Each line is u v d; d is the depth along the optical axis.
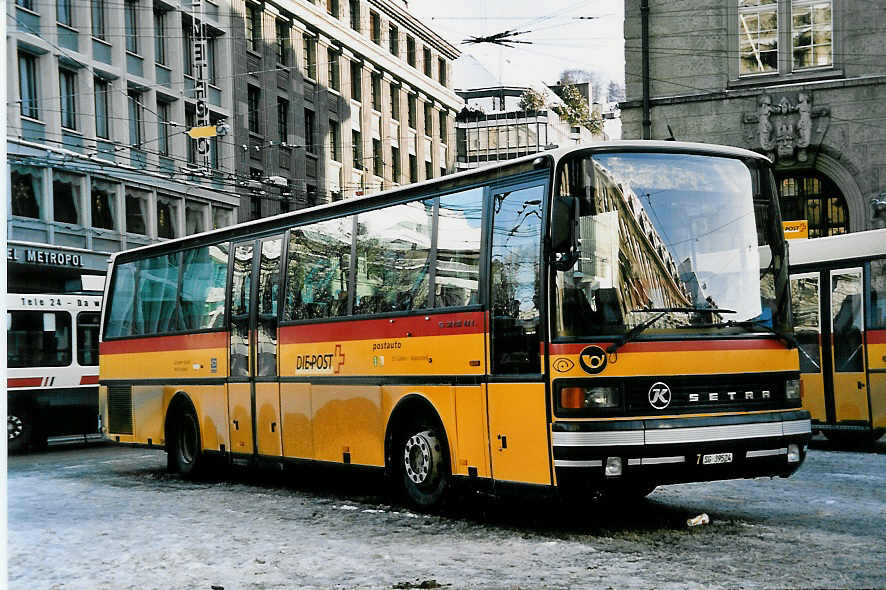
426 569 7.62
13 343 22.39
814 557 7.71
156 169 39.66
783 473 9.29
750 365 9.17
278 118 48.59
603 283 8.81
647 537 8.68
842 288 16.94
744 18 28.77
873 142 27.27
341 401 11.73
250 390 13.48
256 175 46.25
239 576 7.57
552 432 8.64
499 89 83.00
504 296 9.38
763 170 9.71
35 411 22.50
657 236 9.09
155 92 39.69
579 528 9.27
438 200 10.48
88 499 12.47
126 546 9.00
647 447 8.54
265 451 13.20
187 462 14.89
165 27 40.91
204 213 42.66
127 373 16.44
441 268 10.31
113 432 16.77
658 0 29.39
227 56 44.00
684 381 8.86
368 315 11.34
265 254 13.45
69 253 35.16
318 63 51.94
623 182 9.09
